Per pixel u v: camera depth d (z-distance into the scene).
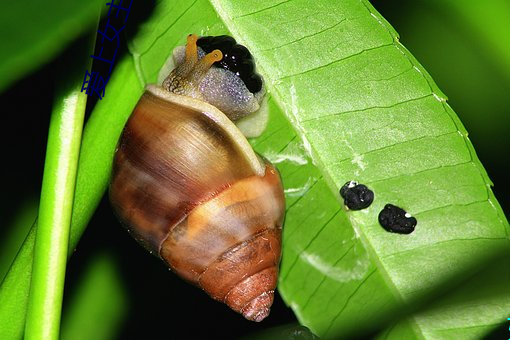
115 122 0.31
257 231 0.33
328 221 0.32
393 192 0.32
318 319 0.32
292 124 0.32
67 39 0.27
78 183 0.31
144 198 0.33
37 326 0.30
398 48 0.32
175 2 0.32
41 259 0.30
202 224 0.33
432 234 0.32
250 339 0.32
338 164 0.32
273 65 0.32
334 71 0.32
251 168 0.33
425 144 0.32
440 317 0.31
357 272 0.32
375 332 0.31
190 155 0.33
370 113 0.32
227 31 0.32
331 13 0.32
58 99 0.30
